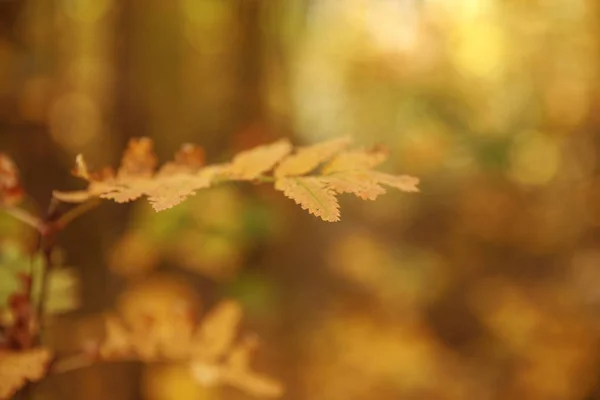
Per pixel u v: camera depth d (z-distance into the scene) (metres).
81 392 3.85
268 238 4.65
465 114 8.78
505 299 7.82
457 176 9.85
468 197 9.73
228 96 6.37
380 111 11.17
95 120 5.71
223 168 1.01
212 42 6.50
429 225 9.91
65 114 5.73
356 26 10.09
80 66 5.87
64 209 4.23
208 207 4.17
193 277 5.03
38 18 5.39
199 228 4.20
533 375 6.35
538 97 8.94
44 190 4.89
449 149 8.70
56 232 1.21
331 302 7.75
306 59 11.00
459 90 8.98
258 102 6.48
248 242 4.50
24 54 5.19
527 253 9.09
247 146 5.93
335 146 1.03
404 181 0.90
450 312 8.10
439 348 7.56
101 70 5.55
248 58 6.49
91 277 4.18
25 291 1.22
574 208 9.48
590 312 7.02
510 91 8.98
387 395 6.41
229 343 1.39
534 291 8.02
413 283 8.46
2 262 1.45
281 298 6.04
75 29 5.85
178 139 5.17
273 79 7.11
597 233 9.20
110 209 4.37
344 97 12.14
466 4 8.12
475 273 8.83
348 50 10.80
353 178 0.90
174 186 0.92
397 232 10.05
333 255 8.77
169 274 4.82
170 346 1.36
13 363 1.11
